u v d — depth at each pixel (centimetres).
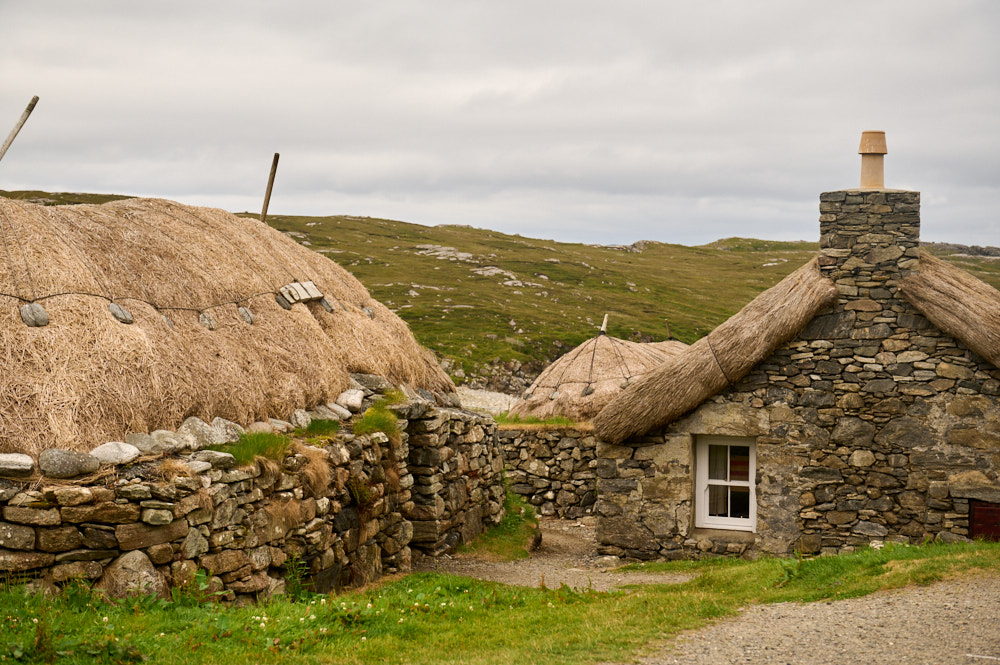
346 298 1639
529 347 5794
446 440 1485
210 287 1267
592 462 2067
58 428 850
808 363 1430
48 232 1088
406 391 1512
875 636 761
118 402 921
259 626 775
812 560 1112
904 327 1397
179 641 712
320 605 876
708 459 1518
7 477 797
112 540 811
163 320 1098
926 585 920
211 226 1470
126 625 725
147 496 835
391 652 754
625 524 1501
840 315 1420
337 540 1130
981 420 1358
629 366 2280
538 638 812
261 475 985
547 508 2081
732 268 11862
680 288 9531
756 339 1417
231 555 917
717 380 1432
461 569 1388
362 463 1217
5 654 627
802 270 1449
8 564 763
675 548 1478
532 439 2108
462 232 12612
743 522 1502
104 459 852
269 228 1672
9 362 890
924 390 1384
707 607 909
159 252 1255
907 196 1401
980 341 1329
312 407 1255
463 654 759
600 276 9544
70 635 682
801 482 1428
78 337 957
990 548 1062
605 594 1076
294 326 1360
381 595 1018
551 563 1502
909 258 1397
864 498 1405
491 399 4572
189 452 938
